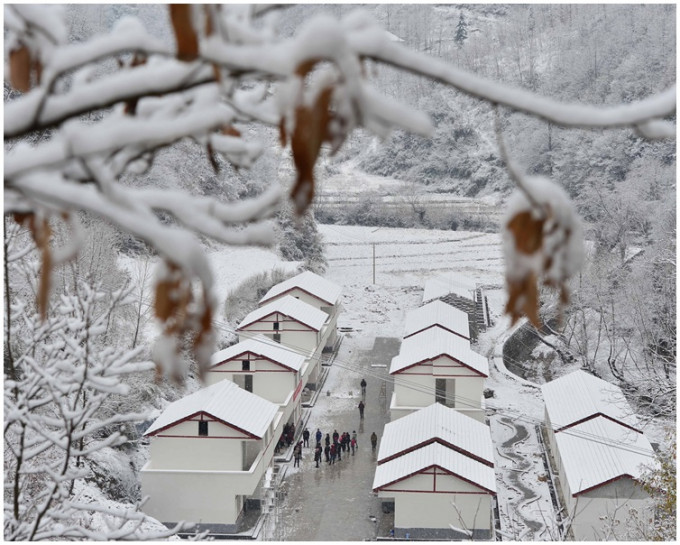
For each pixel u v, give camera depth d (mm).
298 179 2877
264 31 3410
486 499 31594
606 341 53156
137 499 32875
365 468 38844
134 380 30359
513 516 33688
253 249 65375
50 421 11039
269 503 33656
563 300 3230
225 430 32625
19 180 3062
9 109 3094
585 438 35375
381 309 65562
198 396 34312
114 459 32938
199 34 2971
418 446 33719
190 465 32719
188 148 56562
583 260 3238
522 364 54219
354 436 40688
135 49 3119
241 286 55344
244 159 4566
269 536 32500
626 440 34969
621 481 30609
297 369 40000
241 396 35281
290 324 46562
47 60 3434
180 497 32438
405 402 41188
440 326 47188
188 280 3146
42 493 12898
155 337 32000
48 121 3119
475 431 36062
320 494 36156
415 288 70062
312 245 72062
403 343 46375
